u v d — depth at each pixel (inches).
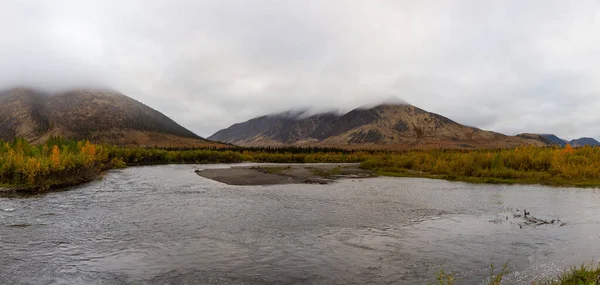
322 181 1412.4
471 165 1622.8
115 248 482.3
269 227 603.2
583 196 978.1
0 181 1101.1
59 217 677.9
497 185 1248.2
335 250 474.9
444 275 384.8
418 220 664.4
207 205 823.1
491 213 735.1
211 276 383.9
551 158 1605.6
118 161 2554.1
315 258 442.3
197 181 1416.1
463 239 530.6
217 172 1939.0
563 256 450.0
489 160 1680.6
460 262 427.8
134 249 478.0
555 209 781.9
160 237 538.0
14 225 608.1
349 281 370.6
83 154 1743.4
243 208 783.1
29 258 438.9
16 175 1119.0
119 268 406.6
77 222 636.1
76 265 415.8
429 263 424.2
